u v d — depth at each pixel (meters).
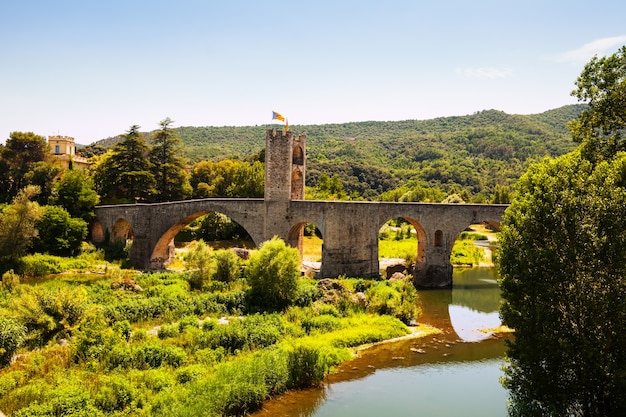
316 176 140.88
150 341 26.47
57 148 107.00
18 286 38.38
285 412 21.47
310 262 62.53
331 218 49.94
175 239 78.19
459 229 50.94
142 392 20.61
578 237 19.16
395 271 53.00
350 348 30.19
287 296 36.31
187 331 28.44
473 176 169.12
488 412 21.83
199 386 20.95
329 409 21.86
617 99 27.73
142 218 59.44
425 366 27.44
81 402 18.89
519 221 21.11
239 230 81.31
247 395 21.59
